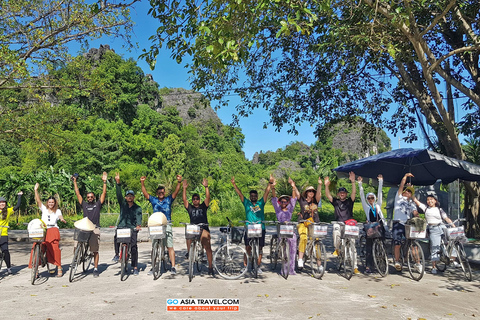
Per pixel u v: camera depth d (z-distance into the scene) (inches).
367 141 652.1
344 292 248.5
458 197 458.3
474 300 233.6
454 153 474.6
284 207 315.6
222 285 264.8
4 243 308.5
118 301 222.5
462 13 416.8
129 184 1750.7
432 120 498.9
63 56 529.3
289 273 303.6
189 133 3432.6
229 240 297.1
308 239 315.6
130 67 3152.1
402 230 322.0
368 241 320.5
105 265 353.1
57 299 227.8
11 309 207.2
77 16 511.5
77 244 291.1
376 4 320.2
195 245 298.4
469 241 417.7
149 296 234.1
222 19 287.4
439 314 203.2
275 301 224.1
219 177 1868.8
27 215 864.9
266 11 304.7
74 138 1702.8
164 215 289.4
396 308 212.5
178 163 2233.0
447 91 504.1
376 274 314.2
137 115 3221.0
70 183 917.2
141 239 563.2
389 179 505.7
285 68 557.3
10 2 493.7
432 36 529.0
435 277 305.0
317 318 192.7
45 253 295.4
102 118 2736.2
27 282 278.1
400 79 557.6
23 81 504.7
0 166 1950.1
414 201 335.3
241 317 193.3
